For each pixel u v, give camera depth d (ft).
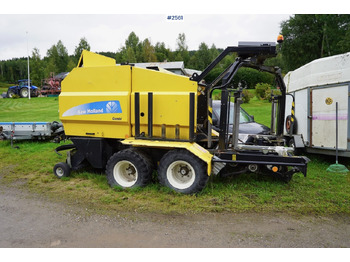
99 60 20.59
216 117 23.81
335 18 120.16
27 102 99.76
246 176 19.88
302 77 26.86
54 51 237.25
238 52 16.99
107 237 12.21
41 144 34.09
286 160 16.42
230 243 11.63
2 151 30.60
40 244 11.69
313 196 16.62
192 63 230.68
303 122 26.76
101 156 19.51
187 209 14.88
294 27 131.85
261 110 65.10
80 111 19.42
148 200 16.11
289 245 11.48
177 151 16.92
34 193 17.81
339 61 22.56
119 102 18.16
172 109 17.29
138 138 18.02
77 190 18.10
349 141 22.12
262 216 14.12
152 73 17.71
